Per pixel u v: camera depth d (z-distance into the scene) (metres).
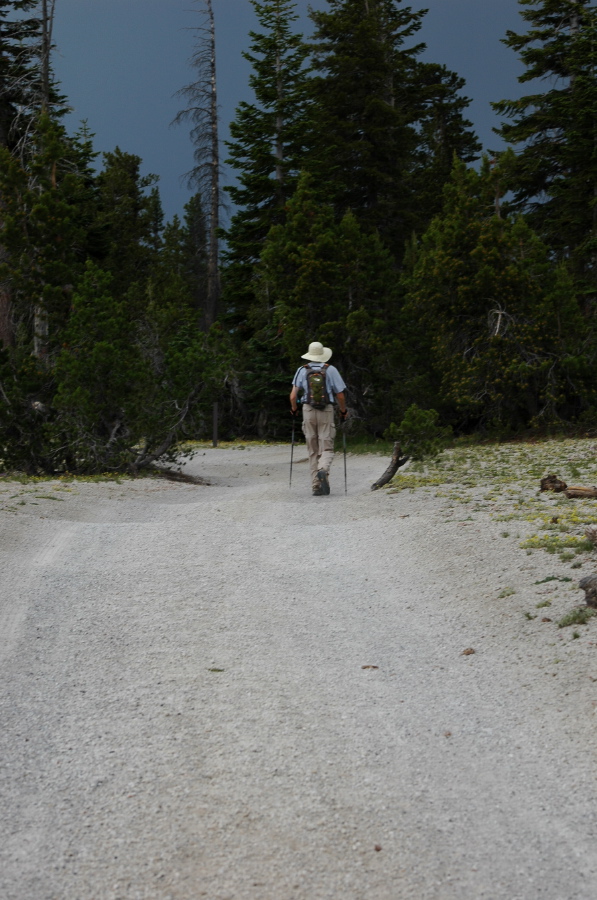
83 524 9.40
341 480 14.84
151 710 4.30
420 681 4.68
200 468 19.38
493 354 22.36
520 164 32.84
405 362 26.08
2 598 6.45
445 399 23.69
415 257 30.34
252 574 7.22
